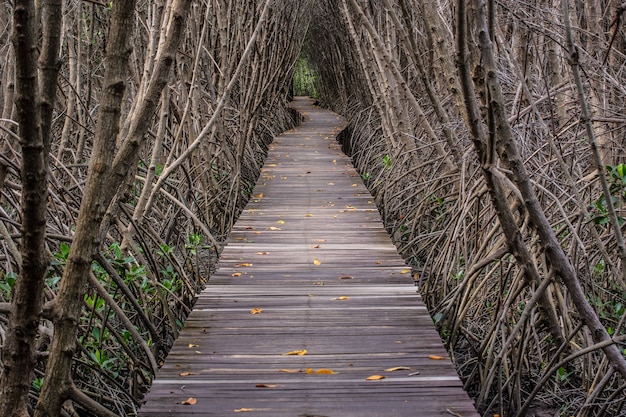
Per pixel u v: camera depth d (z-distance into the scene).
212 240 5.77
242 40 8.89
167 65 2.31
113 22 2.07
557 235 4.01
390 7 5.93
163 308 4.45
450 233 5.25
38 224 1.93
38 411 2.16
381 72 8.86
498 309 4.07
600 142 4.70
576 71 2.78
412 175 8.17
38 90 1.85
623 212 4.18
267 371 2.98
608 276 4.27
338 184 8.02
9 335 2.04
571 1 4.87
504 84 5.42
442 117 6.08
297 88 34.94
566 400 3.81
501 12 5.58
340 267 4.67
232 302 3.93
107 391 3.70
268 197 7.28
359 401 2.69
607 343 2.97
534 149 5.15
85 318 4.04
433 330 3.48
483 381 3.59
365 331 3.47
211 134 7.89
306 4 15.76
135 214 5.01
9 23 5.68
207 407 2.63
